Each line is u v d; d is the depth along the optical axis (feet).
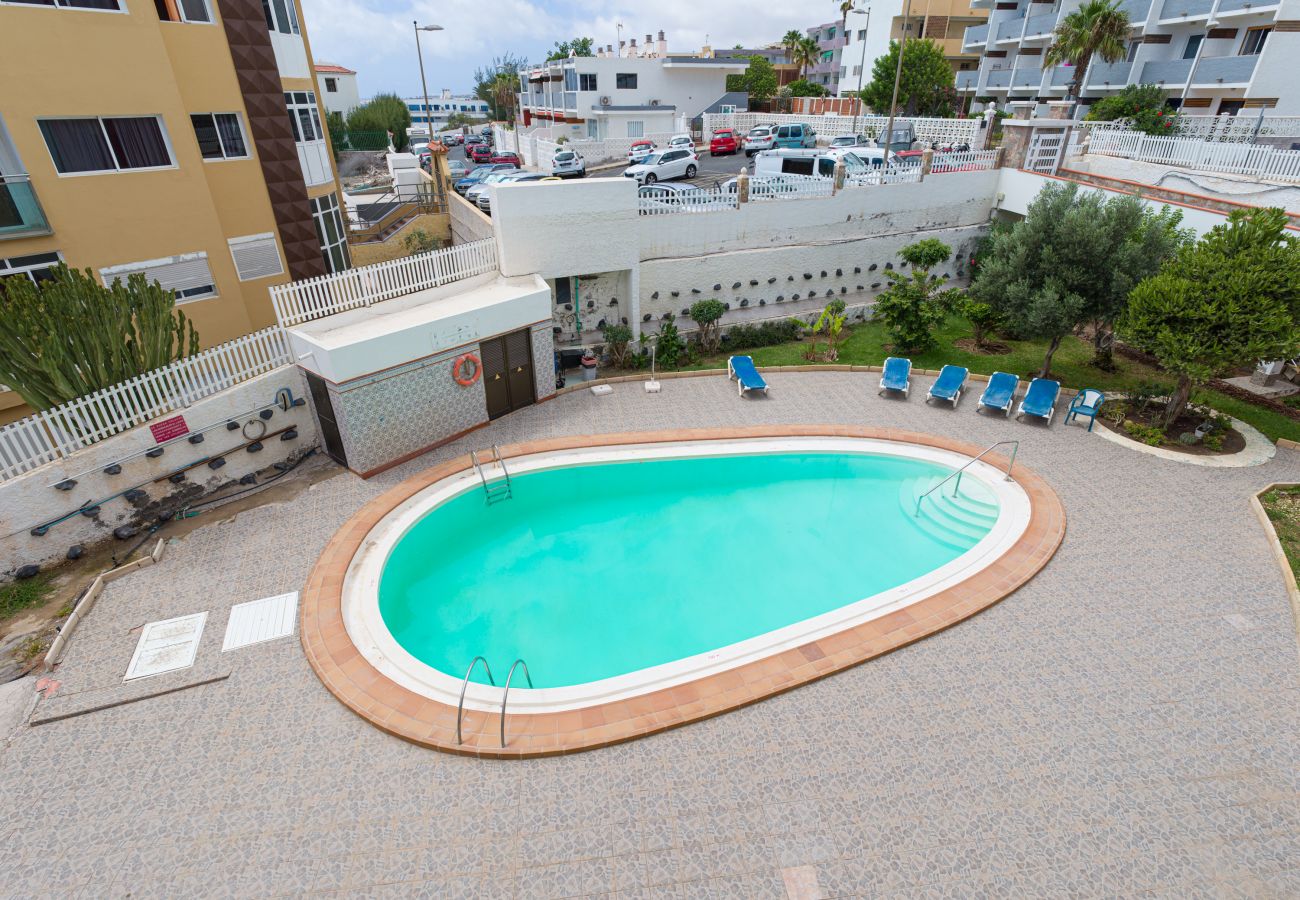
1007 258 54.49
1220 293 39.22
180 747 25.84
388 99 191.42
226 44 50.49
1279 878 20.67
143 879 21.21
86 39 41.83
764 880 20.84
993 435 48.80
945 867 21.09
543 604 35.91
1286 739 25.25
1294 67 86.53
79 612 32.22
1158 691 27.43
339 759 25.30
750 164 120.88
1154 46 102.73
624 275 61.41
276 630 31.65
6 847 22.21
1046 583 33.88
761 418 52.19
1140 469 43.60
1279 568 34.35
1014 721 26.25
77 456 35.35
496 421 52.31
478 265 53.78
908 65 128.67
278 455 44.96
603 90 160.97
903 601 32.91
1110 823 22.35
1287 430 47.67
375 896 20.62
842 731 26.04
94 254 45.14
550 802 23.50
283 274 58.08
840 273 72.90
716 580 37.50
